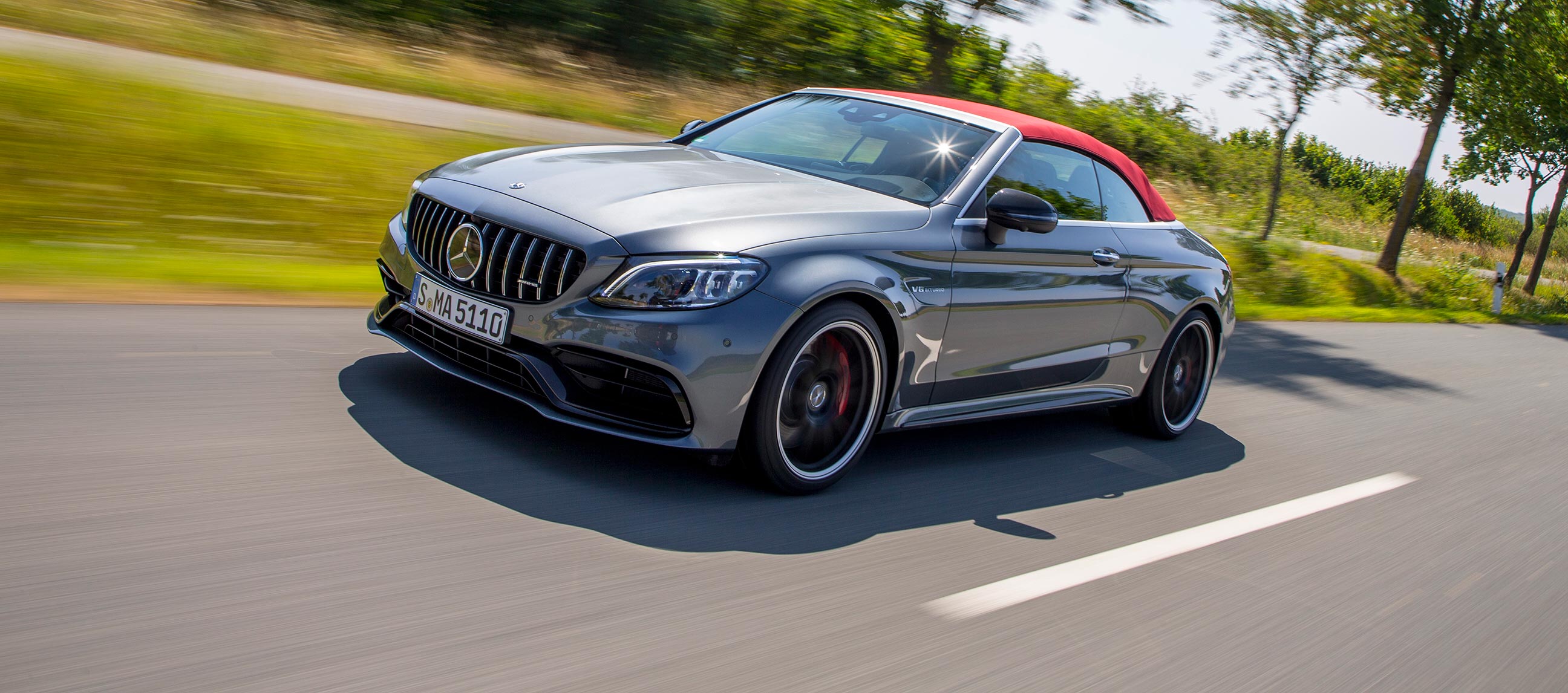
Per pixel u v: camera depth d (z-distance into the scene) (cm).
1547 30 2258
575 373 311
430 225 349
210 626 216
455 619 236
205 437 315
